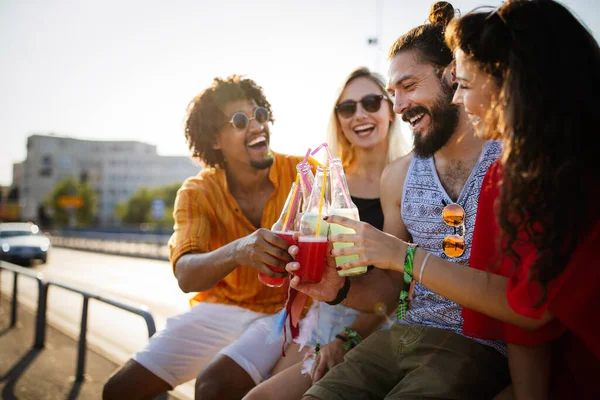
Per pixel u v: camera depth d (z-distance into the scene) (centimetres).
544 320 130
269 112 274
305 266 179
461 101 147
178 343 253
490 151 174
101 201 10419
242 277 254
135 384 244
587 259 119
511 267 138
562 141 119
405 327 182
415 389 160
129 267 1725
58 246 3409
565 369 142
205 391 217
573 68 120
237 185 273
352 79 295
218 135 261
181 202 256
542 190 121
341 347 208
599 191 119
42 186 10338
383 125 292
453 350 165
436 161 193
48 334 580
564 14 124
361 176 295
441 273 146
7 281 1215
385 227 213
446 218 178
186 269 224
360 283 204
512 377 145
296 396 193
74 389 382
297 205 203
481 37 131
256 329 239
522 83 122
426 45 187
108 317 758
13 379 409
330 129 312
